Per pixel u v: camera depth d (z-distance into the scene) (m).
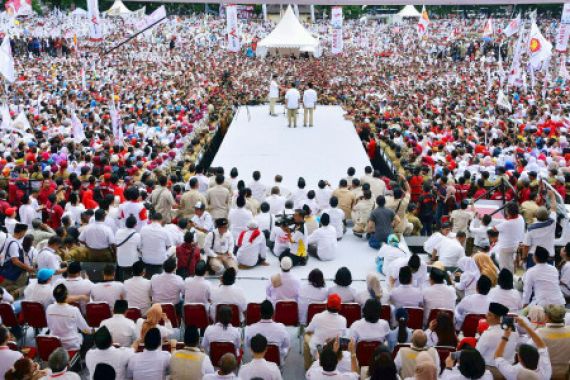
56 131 20.59
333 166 19.05
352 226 13.18
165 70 38.66
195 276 8.36
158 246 9.92
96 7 29.22
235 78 36.41
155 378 6.25
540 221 9.70
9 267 9.48
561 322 6.60
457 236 10.49
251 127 25.05
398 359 6.17
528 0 21.41
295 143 22.08
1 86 28.30
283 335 7.21
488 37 49.91
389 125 23.91
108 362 6.34
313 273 8.15
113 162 15.64
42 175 13.88
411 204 13.45
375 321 7.02
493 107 27.27
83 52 45.19
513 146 18.97
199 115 25.44
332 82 36.50
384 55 50.28
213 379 5.86
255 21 72.94
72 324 7.59
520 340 6.56
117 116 18.25
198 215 11.02
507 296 7.73
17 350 7.25
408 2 20.42
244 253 10.53
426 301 8.03
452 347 6.65
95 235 10.22
